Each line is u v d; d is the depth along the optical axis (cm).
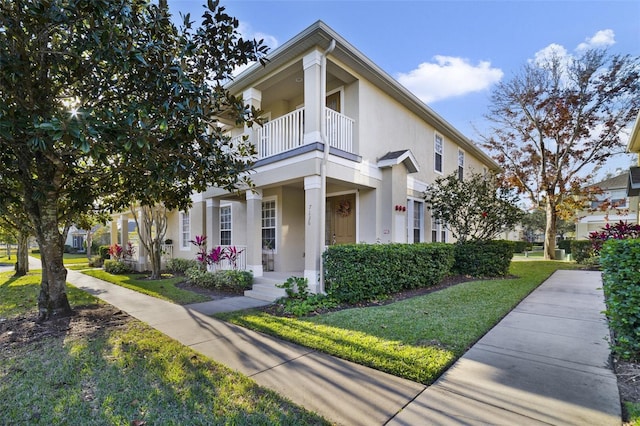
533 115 1670
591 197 1733
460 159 1452
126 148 347
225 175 523
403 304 607
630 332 348
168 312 602
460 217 1063
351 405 271
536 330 457
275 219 962
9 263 2359
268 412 261
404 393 289
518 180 1752
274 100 990
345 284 635
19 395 293
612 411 255
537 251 2814
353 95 823
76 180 567
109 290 873
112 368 346
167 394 292
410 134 1044
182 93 403
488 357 364
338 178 734
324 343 410
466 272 1006
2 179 509
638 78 1404
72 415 262
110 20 357
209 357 377
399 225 884
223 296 765
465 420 247
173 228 1477
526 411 257
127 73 411
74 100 452
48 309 557
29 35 358
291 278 690
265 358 372
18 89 379
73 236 3759
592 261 1270
